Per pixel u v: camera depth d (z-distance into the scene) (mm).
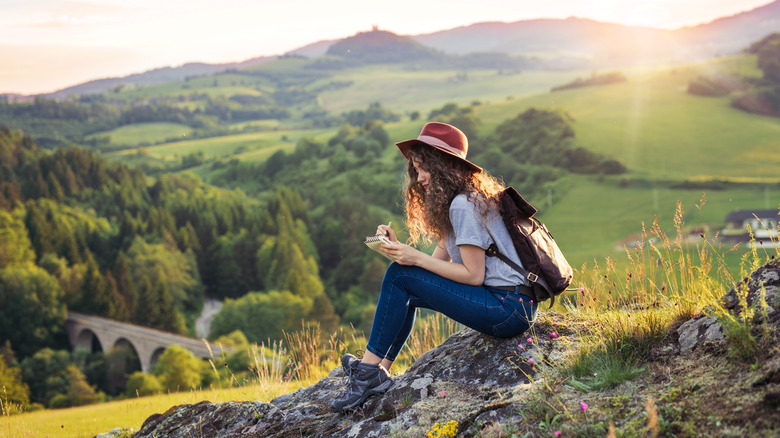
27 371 64938
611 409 1982
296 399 3260
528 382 2438
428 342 4609
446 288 2516
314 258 103750
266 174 157500
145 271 94562
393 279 2594
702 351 2143
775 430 1545
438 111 170000
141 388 47406
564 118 138750
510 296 2482
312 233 108750
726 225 74938
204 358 56562
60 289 85562
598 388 2166
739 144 123000
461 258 2516
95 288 85938
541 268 2480
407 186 2768
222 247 108625
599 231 89250
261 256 101500
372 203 120438
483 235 2449
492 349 2756
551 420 2025
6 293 81750
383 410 2559
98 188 137250
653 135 130625
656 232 2914
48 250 101562
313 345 5359
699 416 1763
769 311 2072
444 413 2348
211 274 108625
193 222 118188
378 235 2582
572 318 2971
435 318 4793
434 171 2533
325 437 2512
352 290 92188
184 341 73188
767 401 1650
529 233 2500
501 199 2492
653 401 1792
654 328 2436
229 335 66750
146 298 85688
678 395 1919
